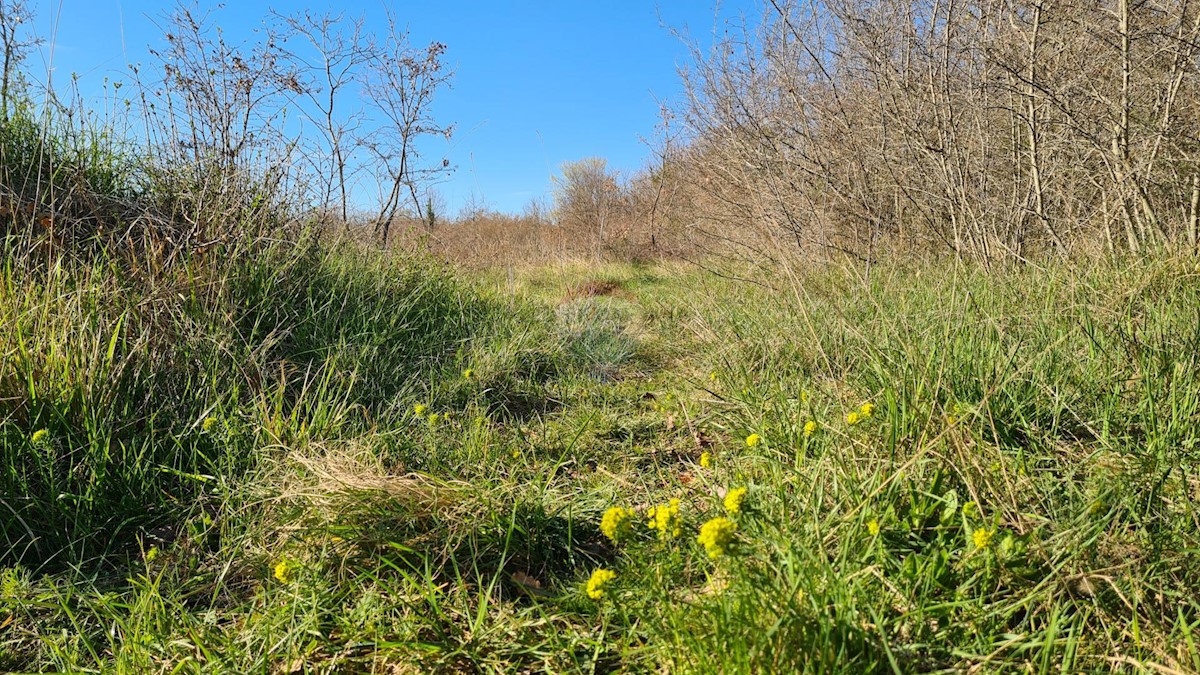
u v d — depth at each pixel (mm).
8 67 4270
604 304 7383
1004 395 2713
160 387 3088
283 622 1897
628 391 4250
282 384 3174
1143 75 5250
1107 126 5117
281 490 2488
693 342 5258
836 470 2141
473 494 2375
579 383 4438
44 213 3822
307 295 4422
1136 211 5199
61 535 2352
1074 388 2814
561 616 1896
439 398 3840
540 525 2309
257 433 2881
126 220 4246
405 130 7395
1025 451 2424
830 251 6730
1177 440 2295
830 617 1522
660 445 3238
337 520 2221
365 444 2951
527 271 10617
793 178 6707
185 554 2270
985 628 1613
